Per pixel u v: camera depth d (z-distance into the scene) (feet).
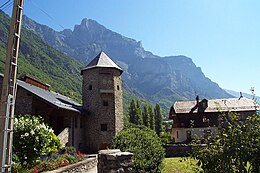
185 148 83.35
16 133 37.83
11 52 23.80
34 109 79.15
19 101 77.92
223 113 18.34
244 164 15.67
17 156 37.27
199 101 148.46
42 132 40.16
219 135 17.28
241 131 16.25
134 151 32.19
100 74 107.34
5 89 23.08
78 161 53.36
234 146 16.02
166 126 245.45
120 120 109.19
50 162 41.96
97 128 103.71
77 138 95.04
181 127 139.74
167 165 52.60
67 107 82.33
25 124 38.99
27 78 97.86
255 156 15.58
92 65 110.32
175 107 149.69
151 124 216.95
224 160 16.24
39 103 81.00
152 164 32.86
